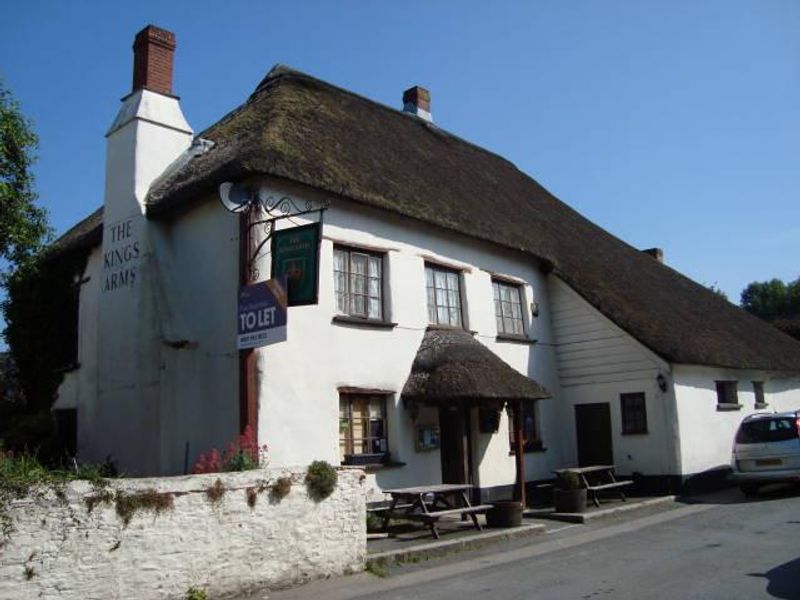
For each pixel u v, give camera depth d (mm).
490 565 9664
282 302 9789
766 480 15016
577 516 13227
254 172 11469
